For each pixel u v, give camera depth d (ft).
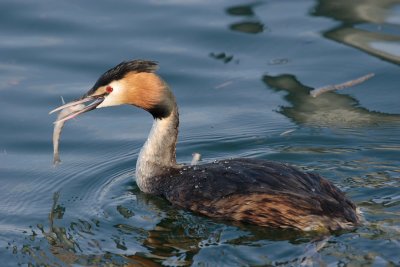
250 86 60.49
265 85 60.59
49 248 41.81
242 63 63.26
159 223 43.98
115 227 43.75
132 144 54.49
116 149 53.98
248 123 56.29
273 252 39.96
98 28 67.41
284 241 40.98
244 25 67.82
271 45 65.31
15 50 64.34
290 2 71.67
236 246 40.75
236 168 44.55
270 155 51.78
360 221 41.39
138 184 48.62
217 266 39.06
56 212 46.09
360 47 64.54
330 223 40.73
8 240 42.88
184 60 63.41
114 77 47.11
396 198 44.88
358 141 52.75
